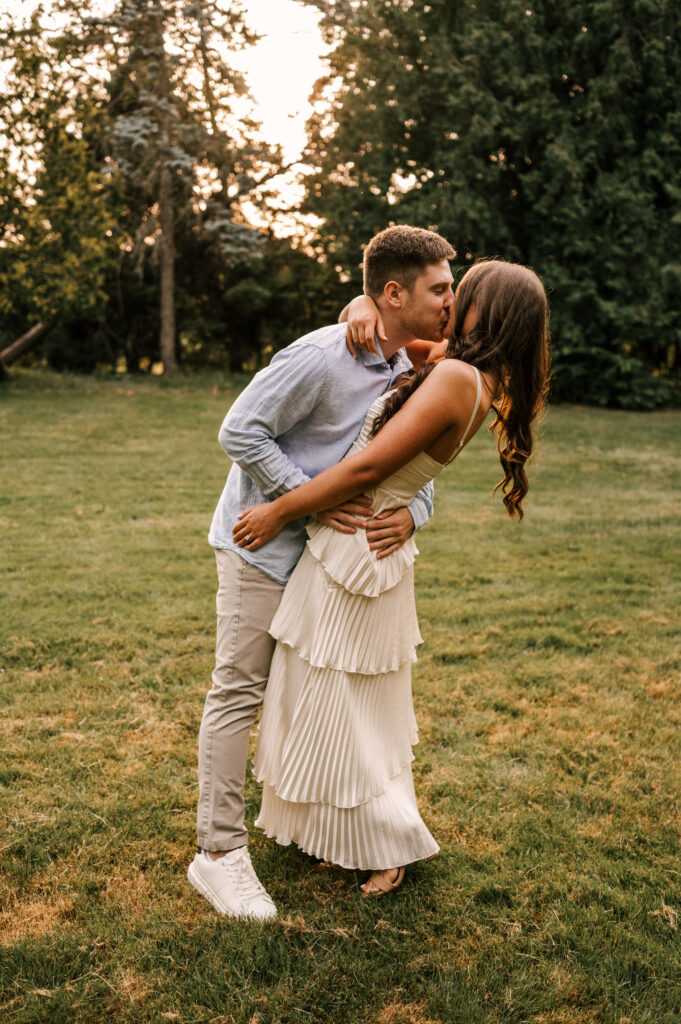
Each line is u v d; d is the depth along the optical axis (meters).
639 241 18.08
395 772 2.20
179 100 21.03
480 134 17.80
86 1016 1.77
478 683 3.59
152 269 22.39
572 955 2.00
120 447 10.81
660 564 5.73
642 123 18.64
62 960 1.93
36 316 17.64
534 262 18.67
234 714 2.16
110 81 20.83
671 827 2.54
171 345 21.88
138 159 20.55
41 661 3.68
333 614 2.06
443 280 2.04
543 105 17.78
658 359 21.52
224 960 1.94
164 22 20.22
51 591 4.68
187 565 5.32
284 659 2.14
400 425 1.94
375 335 2.04
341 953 1.97
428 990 1.86
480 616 4.49
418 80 19.33
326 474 1.99
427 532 6.56
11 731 3.02
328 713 2.09
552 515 7.38
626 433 14.10
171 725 3.10
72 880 2.22
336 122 21.50
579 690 3.54
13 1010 1.79
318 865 2.33
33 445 10.67
